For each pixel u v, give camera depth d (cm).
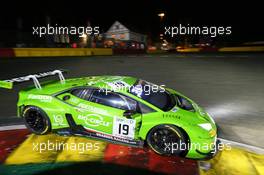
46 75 645
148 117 494
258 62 1889
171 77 1280
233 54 2806
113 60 2061
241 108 794
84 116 526
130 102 511
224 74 1375
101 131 524
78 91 542
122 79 585
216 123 675
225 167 463
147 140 499
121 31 5028
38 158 469
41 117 543
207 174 440
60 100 539
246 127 650
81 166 449
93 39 3444
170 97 554
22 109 560
